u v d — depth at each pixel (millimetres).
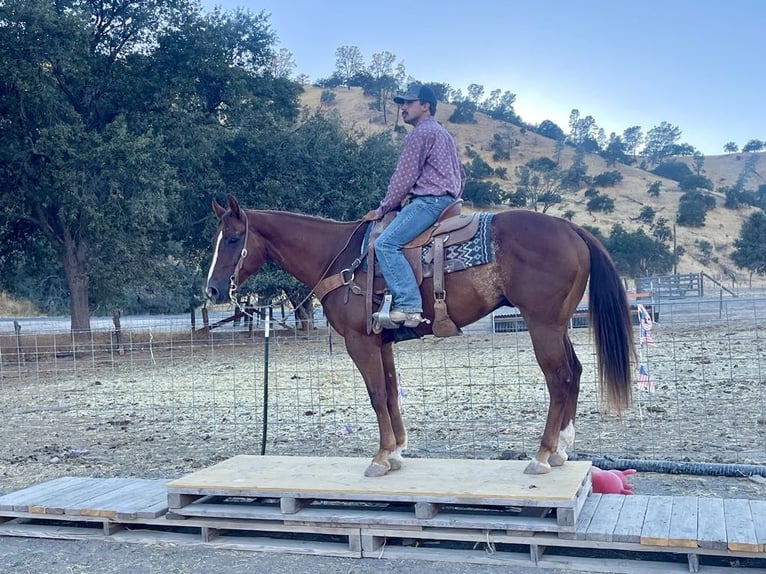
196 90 26125
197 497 5688
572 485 4840
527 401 10539
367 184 27438
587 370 13156
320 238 5809
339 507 5496
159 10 24906
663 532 4461
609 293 5098
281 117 27938
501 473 5293
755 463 6699
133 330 23875
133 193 21984
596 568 4559
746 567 4484
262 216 5918
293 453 7973
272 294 27094
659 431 8180
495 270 5121
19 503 5754
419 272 5234
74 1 23469
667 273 65750
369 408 10641
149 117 23766
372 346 5516
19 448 9062
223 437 9117
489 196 86750
